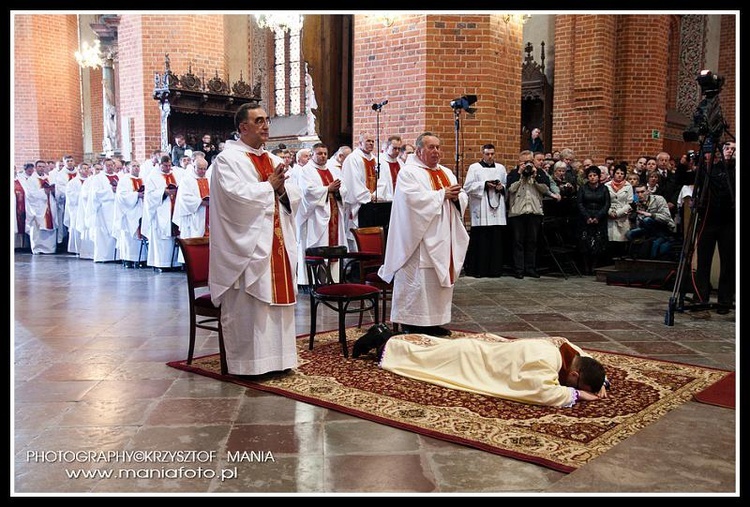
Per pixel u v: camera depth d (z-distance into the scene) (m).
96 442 3.54
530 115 15.73
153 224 10.71
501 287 8.80
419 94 9.66
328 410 4.03
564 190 10.38
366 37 10.11
